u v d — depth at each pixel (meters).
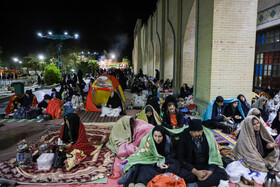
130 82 15.64
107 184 3.11
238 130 4.47
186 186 2.90
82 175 3.32
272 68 9.62
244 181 3.11
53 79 17.83
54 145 4.44
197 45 7.31
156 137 3.10
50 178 3.23
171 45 14.01
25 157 3.60
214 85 6.36
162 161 3.13
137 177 3.10
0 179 3.19
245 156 3.46
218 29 6.17
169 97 5.11
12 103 7.21
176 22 11.15
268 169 3.26
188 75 10.57
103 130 5.58
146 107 4.73
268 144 3.41
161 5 15.01
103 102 8.29
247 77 6.42
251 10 6.20
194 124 2.94
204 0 6.68
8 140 4.93
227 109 5.62
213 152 3.09
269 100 6.65
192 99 7.89
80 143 3.95
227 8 6.12
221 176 2.99
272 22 9.18
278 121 4.35
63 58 34.78
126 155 3.87
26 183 3.10
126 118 4.23
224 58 6.29
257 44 10.66
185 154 3.13
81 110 7.90
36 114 6.88
